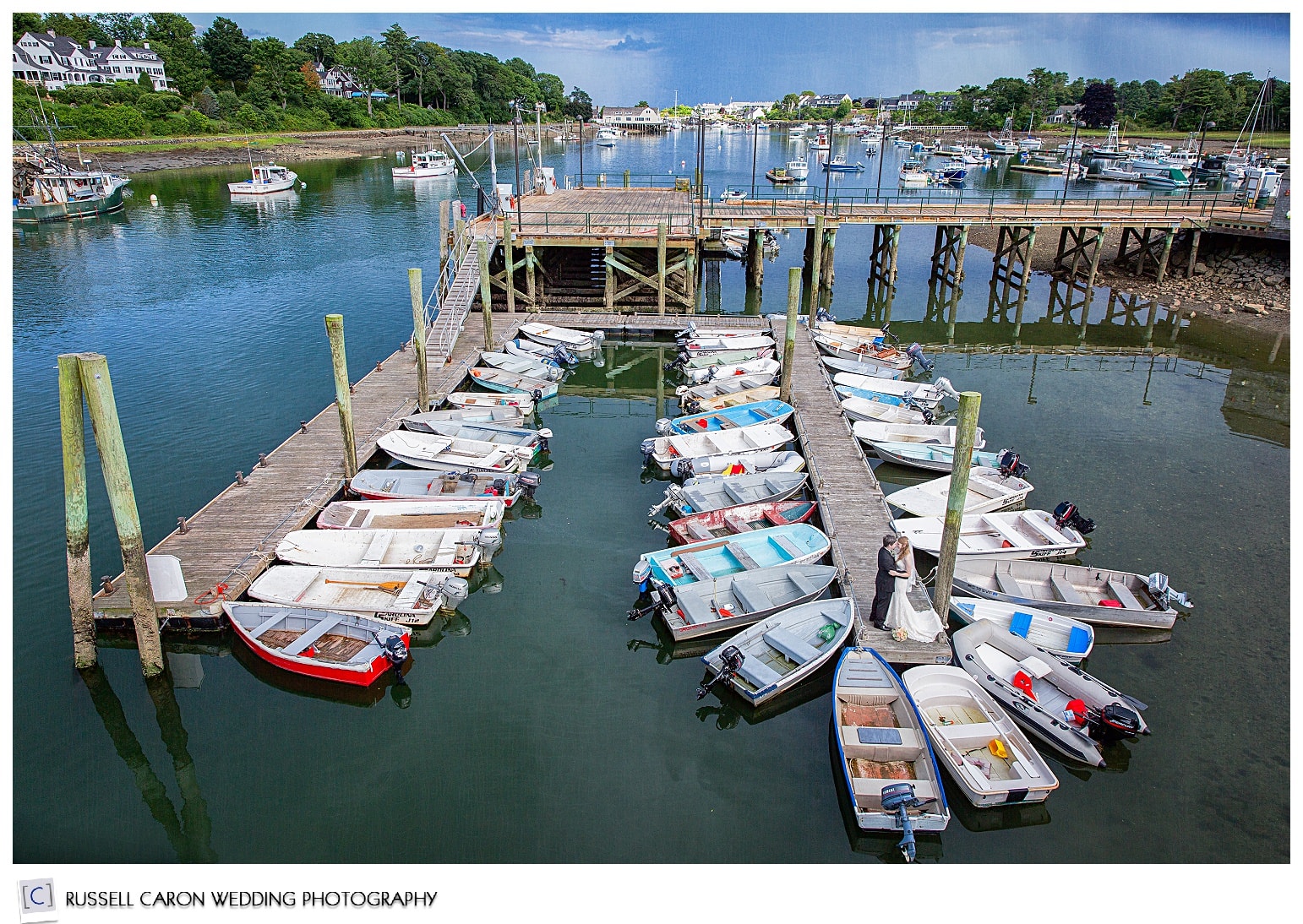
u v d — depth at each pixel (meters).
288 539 16.70
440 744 12.82
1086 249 49.06
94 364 11.74
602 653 14.92
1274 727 13.13
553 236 34.41
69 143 85.19
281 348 31.64
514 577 17.16
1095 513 19.88
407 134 125.56
